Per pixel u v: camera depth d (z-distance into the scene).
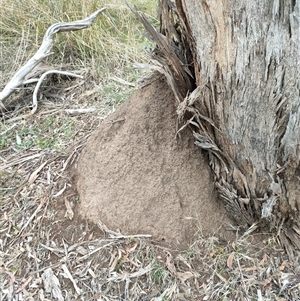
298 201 1.21
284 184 1.19
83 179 1.41
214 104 1.17
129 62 2.20
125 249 1.29
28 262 1.33
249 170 1.21
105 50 2.27
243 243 1.29
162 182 1.32
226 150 1.22
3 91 2.04
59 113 1.97
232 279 1.23
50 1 2.48
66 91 2.12
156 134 1.33
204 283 1.23
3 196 1.53
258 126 1.13
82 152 1.47
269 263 1.25
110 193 1.34
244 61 1.07
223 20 1.04
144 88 1.37
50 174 1.53
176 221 1.31
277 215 1.25
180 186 1.32
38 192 1.49
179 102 1.22
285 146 1.13
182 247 1.29
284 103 1.07
